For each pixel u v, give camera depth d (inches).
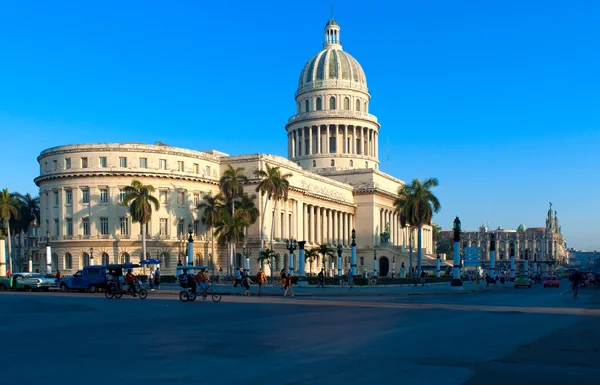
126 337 941.8
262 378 619.2
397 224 6884.8
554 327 1089.4
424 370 663.1
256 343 871.7
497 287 3385.8
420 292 2468.0
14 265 5147.6
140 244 4010.8
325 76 6771.7
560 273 7667.3
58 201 4131.4
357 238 6190.9
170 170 4160.9
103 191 4067.4
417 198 4480.8
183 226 4220.0
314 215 5541.3
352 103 6766.7
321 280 2987.2
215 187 4471.0
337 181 6097.4
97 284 2454.5
